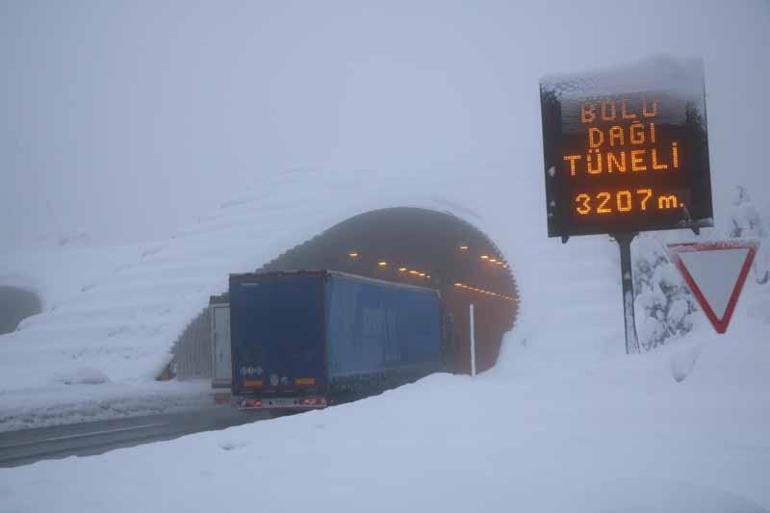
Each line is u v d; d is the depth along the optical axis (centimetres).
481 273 6769
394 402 1563
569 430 1020
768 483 699
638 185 1507
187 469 819
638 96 1515
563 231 1534
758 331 1639
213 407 3766
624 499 609
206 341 4916
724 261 624
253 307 2727
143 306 5084
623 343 4047
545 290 4669
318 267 5825
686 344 1798
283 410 2977
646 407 1203
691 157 1496
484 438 984
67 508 655
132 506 658
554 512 597
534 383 1725
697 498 604
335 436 1055
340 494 688
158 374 4591
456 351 5312
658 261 3997
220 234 5609
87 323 5122
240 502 666
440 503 644
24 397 3306
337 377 2742
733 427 997
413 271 7044
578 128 1532
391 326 3409
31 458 1852
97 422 3069
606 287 4641
